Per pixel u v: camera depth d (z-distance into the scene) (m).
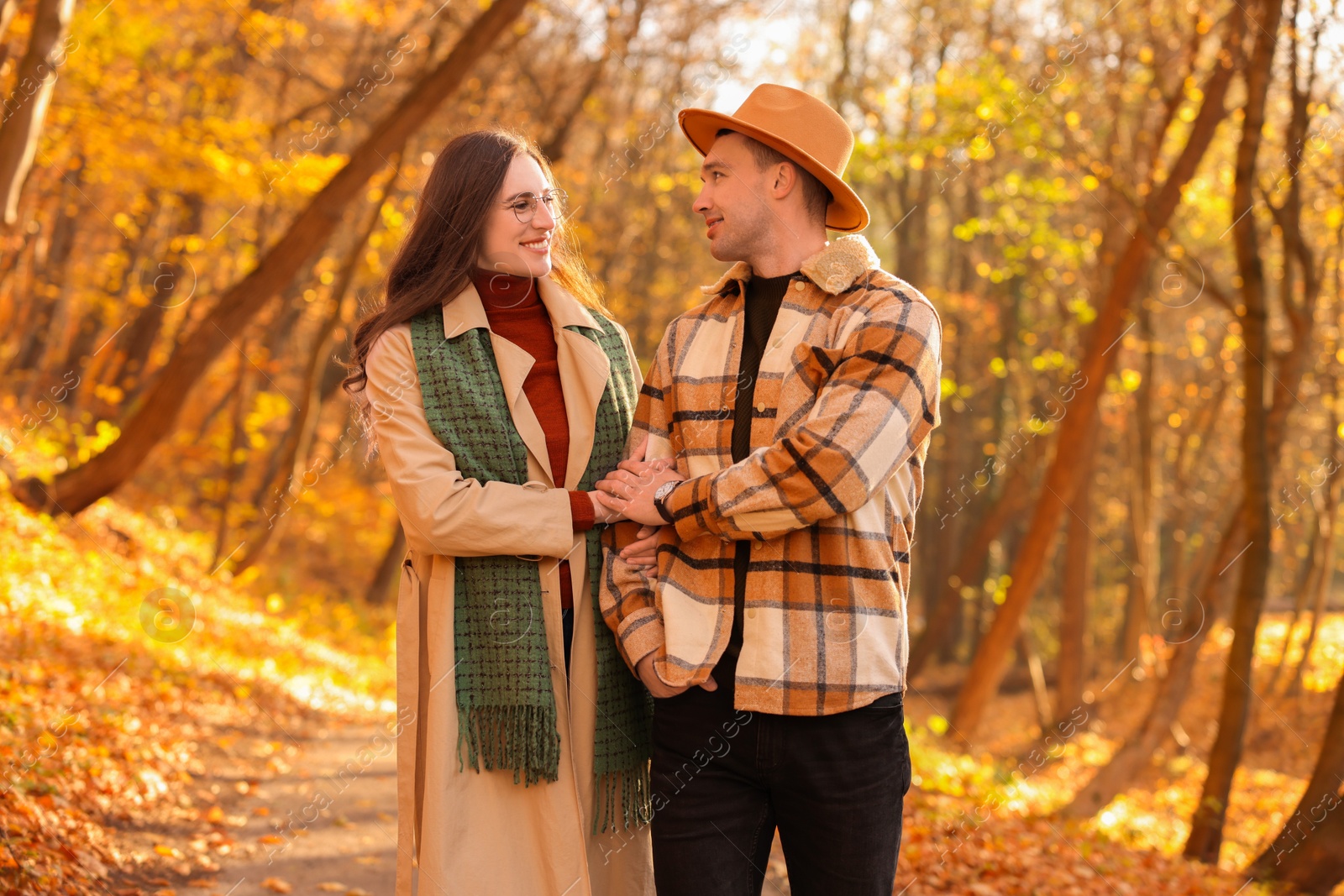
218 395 18.66
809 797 1.93
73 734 4.39
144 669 6.20
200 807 4.23
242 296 9.03
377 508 19.47
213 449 17.70
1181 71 11.23
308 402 12.20
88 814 3.72
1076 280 15.11
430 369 2.20
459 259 2.24
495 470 2.20
